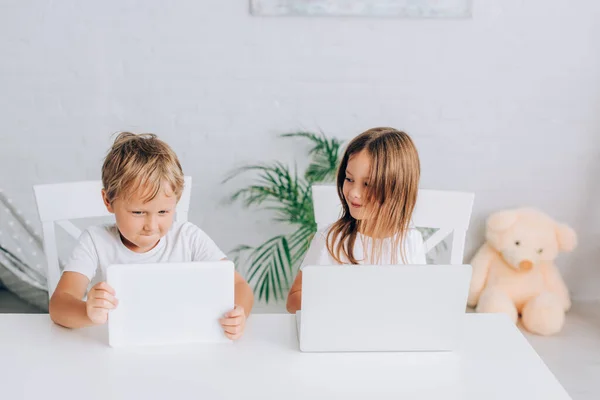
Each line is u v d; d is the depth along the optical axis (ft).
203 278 3.78
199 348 3.84
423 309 3.79
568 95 8.19
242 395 3.43
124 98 8.06
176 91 8.05
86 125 8.14
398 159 3.96
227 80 8.02
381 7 7.70
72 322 3.94
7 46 7.82
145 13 7.76
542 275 8.36
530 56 8.04
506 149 8.39
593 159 8.42
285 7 7.70
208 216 8.54
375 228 4.15
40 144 8.20
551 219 8.29
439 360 3.81
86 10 7.73
